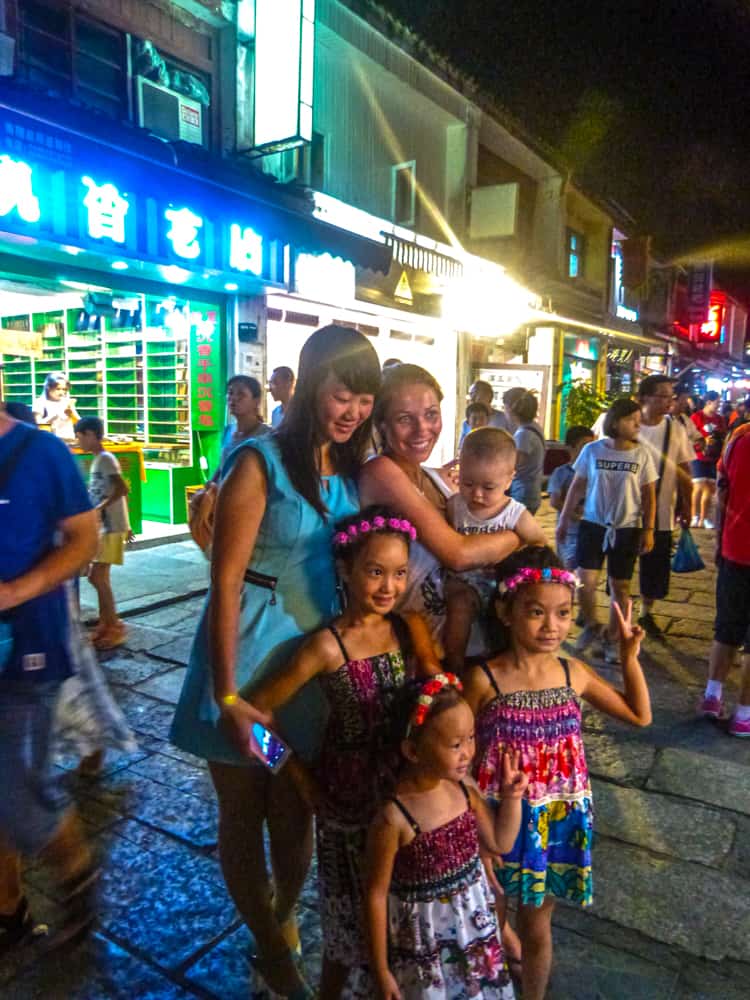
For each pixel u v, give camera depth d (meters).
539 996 1.96
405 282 10.74
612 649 4.73
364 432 1.90
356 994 1.73
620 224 18.17
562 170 14.78
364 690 1.73
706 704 3.90
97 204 6.09
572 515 4.85
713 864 2.66
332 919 1.80
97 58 6.86
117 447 7.63
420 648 1.82
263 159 8.30
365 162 10.34
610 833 2.85
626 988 2.10
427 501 1.84
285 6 7.38
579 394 14.72
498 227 12.19
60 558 1.98
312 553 1.78
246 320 8.49
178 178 6.15
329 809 1.76
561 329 15.69
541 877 1.83
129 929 2.30
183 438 8.86
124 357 9.24
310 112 7.59
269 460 1.71
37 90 5.34
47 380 7.77
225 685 1.65
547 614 1.79
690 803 3.07
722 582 3.81
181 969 2.14
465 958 1.64
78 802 3.02
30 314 10.27
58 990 2.06
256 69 7.70
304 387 1.71
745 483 3.62
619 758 3.45
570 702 1.88
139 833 2.81
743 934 2.31
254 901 1.88
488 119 12.52
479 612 1.99
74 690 2.14
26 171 5.53
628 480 4.48
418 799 1.62
